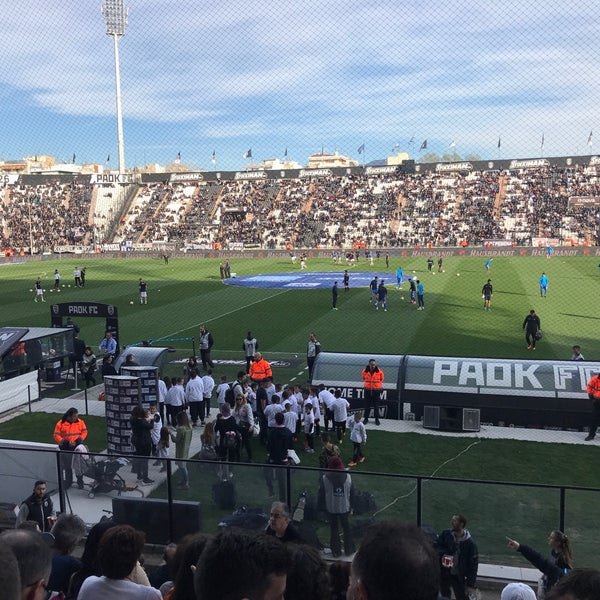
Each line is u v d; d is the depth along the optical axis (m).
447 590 7.18
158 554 8.88
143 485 9.34
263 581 1.95
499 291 37.66
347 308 33.16
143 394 15.31
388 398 15.56
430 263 49.06
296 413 14.25
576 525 7.82
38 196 84.06
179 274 52.50
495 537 8.05
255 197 82.25
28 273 56.50
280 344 25.27
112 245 74.12
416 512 8.23
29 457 9.81
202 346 21.22
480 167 75.75
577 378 14.57
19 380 17.80
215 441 12.66
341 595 4.47
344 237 73.88
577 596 2.36
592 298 34.25
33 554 2.53
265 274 51.53
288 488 8.56
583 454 13.16
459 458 13.11
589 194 70.31
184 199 84.00
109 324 21.19
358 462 12.99
